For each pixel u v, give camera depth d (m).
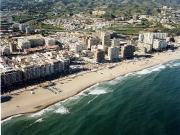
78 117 167.00
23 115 171.38
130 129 149.50
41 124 159.12
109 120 161.25
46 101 192.62
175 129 147.62
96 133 146.38
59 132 148.75
